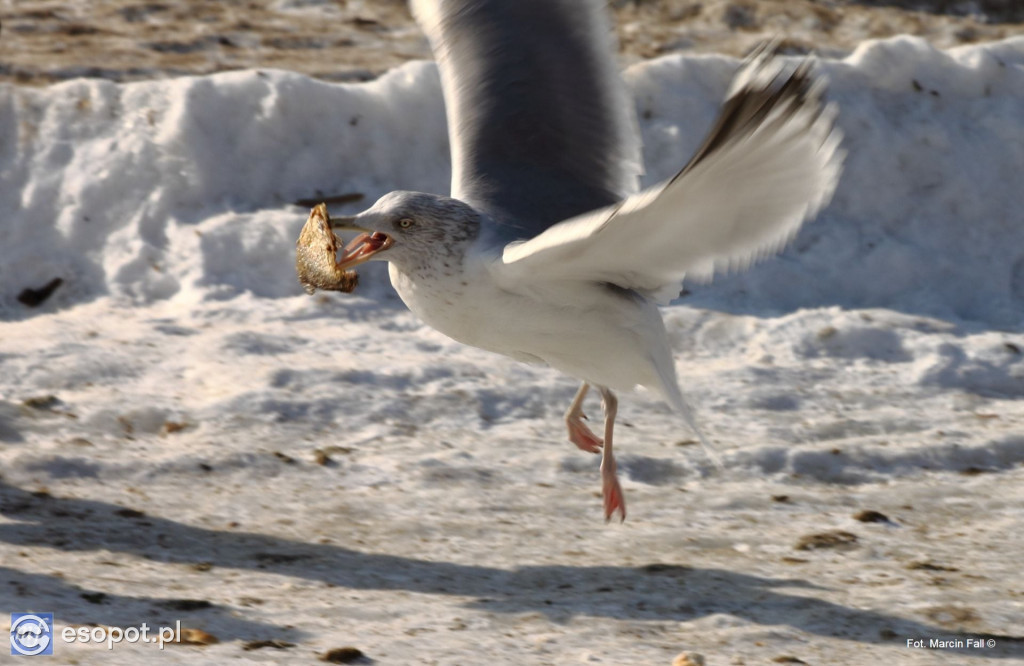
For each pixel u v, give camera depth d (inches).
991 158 725.3
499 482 448.1
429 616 336.5
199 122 666.8
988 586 368.5
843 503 442.0
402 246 346.9
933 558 392.5
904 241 690.2
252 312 599.8
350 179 679.7
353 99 686.5
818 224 684.7
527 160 393.4
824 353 585.3
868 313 616.7
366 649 309.4
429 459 459.2
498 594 355.6
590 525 415.8
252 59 821.9
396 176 685.3
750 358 579.8
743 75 261.9
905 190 709.3
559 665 304.8
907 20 964.0
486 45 415.2
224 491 431.2
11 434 462.0
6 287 621.3
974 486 459.8
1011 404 544.7
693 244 305.9
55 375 515.5
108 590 340.5
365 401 503.8
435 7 429.7
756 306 639.1
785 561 387.9
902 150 714.2
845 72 738.8
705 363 571.5
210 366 530.9
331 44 872.3
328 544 390.9
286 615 332.2
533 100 402.6
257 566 370.6
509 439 486.0
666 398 355.3
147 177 654.5
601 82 409.7
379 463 456.8
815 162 276.5
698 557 390.3
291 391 508.7
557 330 349.1
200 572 362.9
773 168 278.4
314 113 682.2
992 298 679.7
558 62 409.1
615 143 406.3
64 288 624.1
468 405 508.4
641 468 463.5
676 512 429.7
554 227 311.4
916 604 353.7
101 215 644.1
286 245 632.4
